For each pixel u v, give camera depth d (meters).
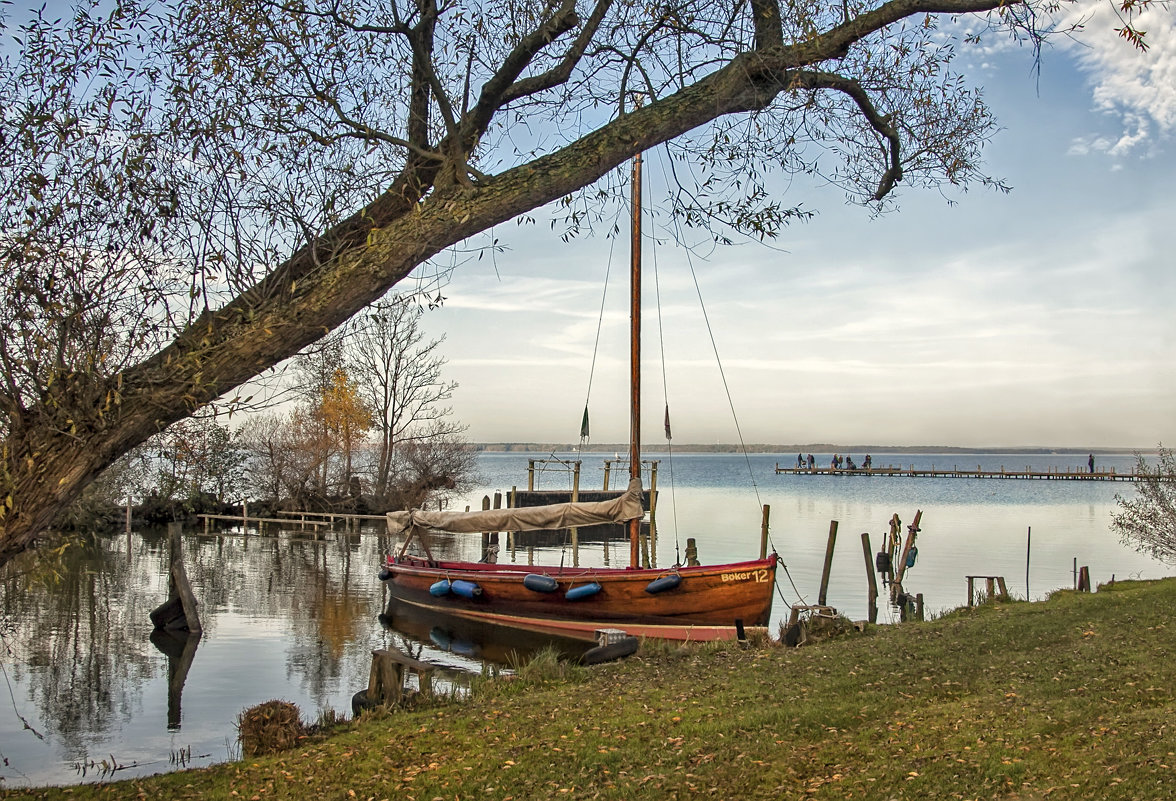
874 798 6.19
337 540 41.06
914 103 7.71
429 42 5.57
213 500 45.94
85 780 9.97
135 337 5.11
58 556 6.47
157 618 19.77
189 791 7.39
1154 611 13.94
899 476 128.62
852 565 31.98
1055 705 8.43
